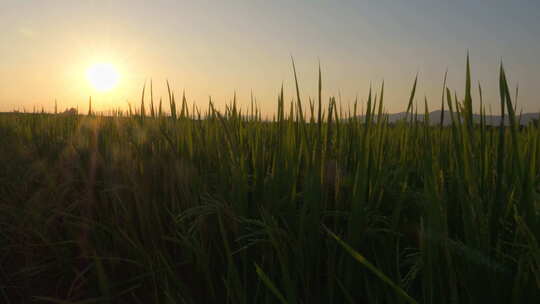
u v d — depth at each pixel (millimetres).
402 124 2420
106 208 2289
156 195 2240
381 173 1645
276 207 1599
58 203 2467
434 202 1030
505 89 1084
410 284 1218
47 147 3711
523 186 1058
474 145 1218
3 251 2393
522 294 998
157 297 1574
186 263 1734
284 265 1208
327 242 1392
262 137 2193
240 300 1307
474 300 1016
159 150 2387
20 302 1987
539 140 1537
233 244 1670
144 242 1945
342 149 1925
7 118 6418
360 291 1329
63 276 2074
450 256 1006
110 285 1770
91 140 3057
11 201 2770
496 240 1113
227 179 1854
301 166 1969
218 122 2434
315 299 1375
